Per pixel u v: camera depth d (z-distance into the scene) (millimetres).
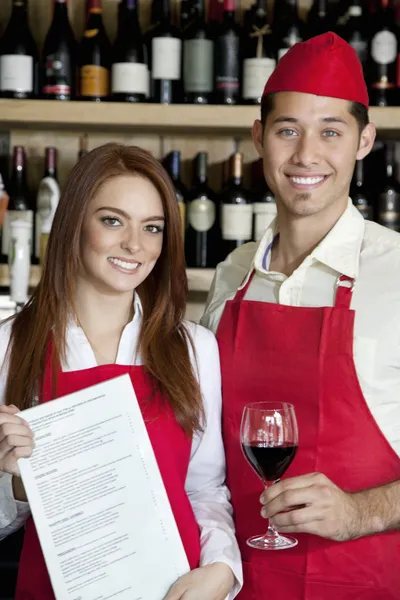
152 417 1732
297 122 1799
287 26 2852
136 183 1712
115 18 2994
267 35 2807
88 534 1537
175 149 3051
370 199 2844
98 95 2793
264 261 1921
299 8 3010
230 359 1847
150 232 1746
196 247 2855
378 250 1826
